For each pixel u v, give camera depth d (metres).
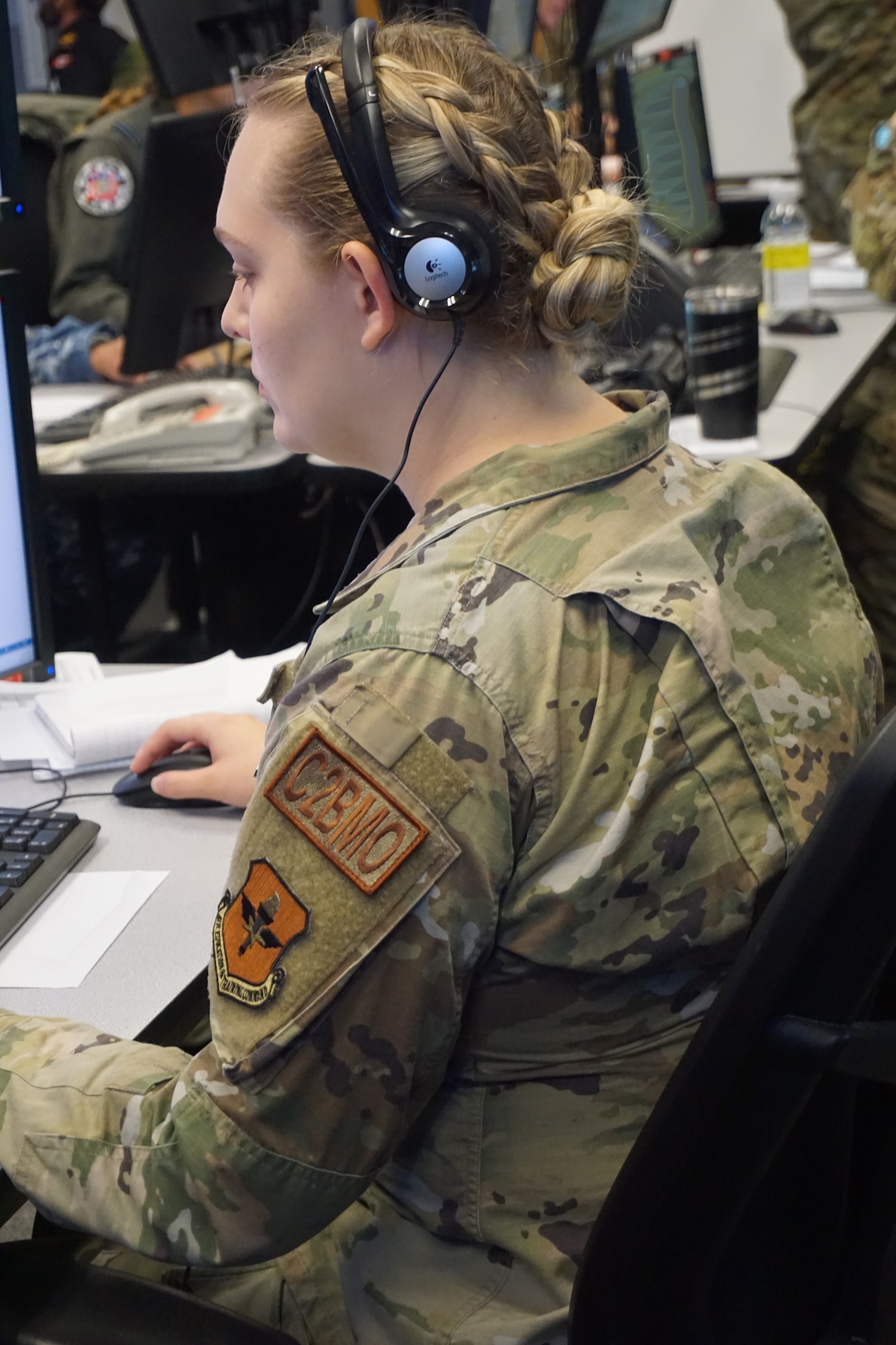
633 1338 0.65
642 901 0.64
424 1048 0.65
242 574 2.39
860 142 3.30
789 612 0.73
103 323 2.67
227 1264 0.67
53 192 2.98
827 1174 0.74
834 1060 0.58
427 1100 0.68
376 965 0.63
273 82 0.75
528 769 0.63
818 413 1.96
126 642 2.64
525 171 0.70
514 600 0.65
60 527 2.62
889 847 0.56
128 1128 0.69
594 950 0.65
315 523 2.51
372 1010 0.63
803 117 3.41
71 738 1.17
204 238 2.19
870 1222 0.79
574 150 0.75
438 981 0.63
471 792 0.62
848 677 0.73
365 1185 0.67
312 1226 0.67
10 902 0.93
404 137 0.68
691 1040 0.63
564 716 0.63
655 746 0.64
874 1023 0.58
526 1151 0.70
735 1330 0.71
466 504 0.69
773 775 0.66
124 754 1.18
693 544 0.69
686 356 1.99
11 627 1.26
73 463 2.01
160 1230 0.68
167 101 2.30
